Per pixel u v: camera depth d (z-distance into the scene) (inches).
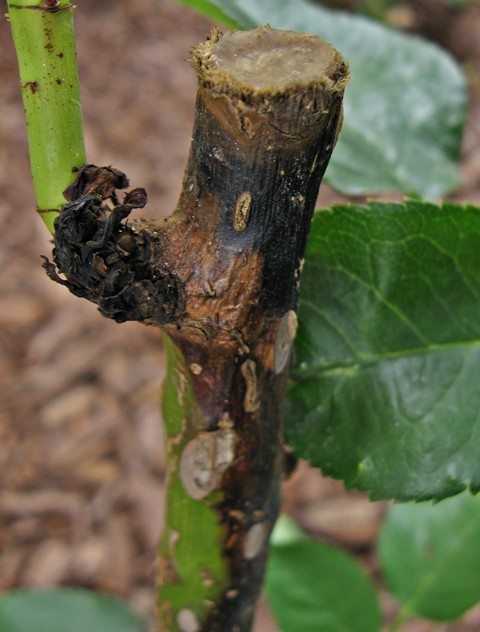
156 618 5.9
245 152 4.0
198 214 4.2
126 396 16.0
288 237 4.2
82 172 4.4
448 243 5.3
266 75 3.9
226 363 4.5
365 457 5.3
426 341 5.4
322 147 4.1
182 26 24.6
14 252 18.4
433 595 7.4
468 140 20.9
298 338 5.4
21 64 4.2
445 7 24.3
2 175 20.0
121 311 4.2
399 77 7.2
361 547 14.0
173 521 5.3
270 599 7.4
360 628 7.4
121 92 22.3
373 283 5.3
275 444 5.0
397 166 6.9
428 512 7.5
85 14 24.8
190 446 4.9
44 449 15.3
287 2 7.1
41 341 16.9
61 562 13.9
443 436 5.3
